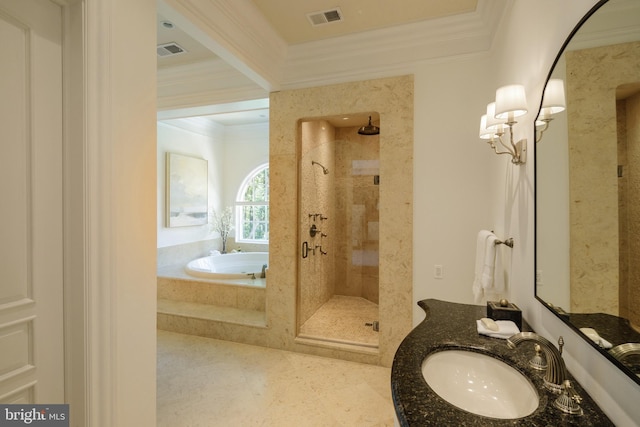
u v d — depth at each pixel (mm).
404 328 2691
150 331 1526
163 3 1721
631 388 772
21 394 1191
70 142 1292
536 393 1021
